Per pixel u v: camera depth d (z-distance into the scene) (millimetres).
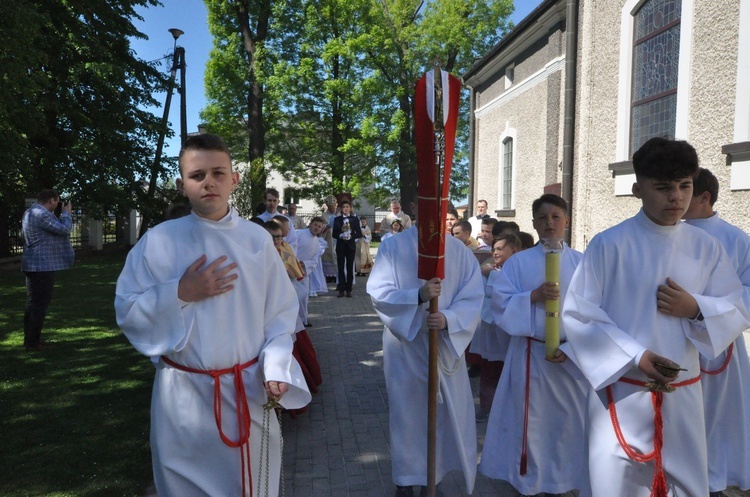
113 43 18234
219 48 24828
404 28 25641
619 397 2414
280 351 2352
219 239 2354
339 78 25703
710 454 3123
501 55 13828
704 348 2332
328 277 13914
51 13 15930
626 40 8148
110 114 18125
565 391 3291
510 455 3395
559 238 3441
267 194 8922
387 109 26156
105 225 21750
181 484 2357
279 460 2525
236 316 2342
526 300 3330
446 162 2959
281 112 26094
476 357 5211
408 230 3471
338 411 4957
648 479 2410
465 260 3418
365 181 27219
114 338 7242
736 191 6137
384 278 3408
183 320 2262
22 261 6594
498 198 14680
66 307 9383
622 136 8227
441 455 3293
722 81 6293
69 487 3412
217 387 2309
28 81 11016
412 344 3334
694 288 2367
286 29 25141
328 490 3553
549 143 11039
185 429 2328
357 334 8070
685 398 2355
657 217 2324
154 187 20094
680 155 2225
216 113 25547
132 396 5062
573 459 3309
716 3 6344
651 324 2326
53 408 4762
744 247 3170
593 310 2385
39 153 16359
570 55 9469
